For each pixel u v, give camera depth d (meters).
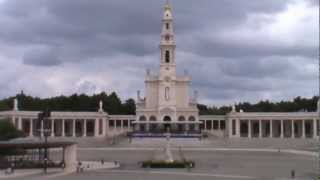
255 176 96.75
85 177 92.94
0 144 102.25
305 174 100.31
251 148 178.88
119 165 118.06
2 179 89.56
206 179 90.81
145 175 97.19
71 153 113.38
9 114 196.00
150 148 176.50
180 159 125.44
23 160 115.12
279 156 145.12
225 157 140.88
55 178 91.19
